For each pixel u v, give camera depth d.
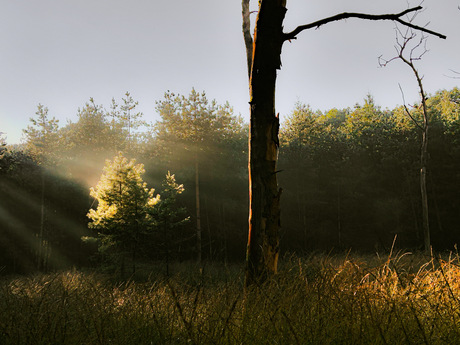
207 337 2.55
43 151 29.47
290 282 3.46
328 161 30.48
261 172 4.71
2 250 25.89
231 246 26.39
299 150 29.78
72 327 3.17
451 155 26.23
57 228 27.56
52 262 25.42
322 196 29.59
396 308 2.83
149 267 16.09
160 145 27.94
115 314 3.40
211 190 28.75
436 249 22.95
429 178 26.52
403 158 28.39
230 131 28.80
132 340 2.87
